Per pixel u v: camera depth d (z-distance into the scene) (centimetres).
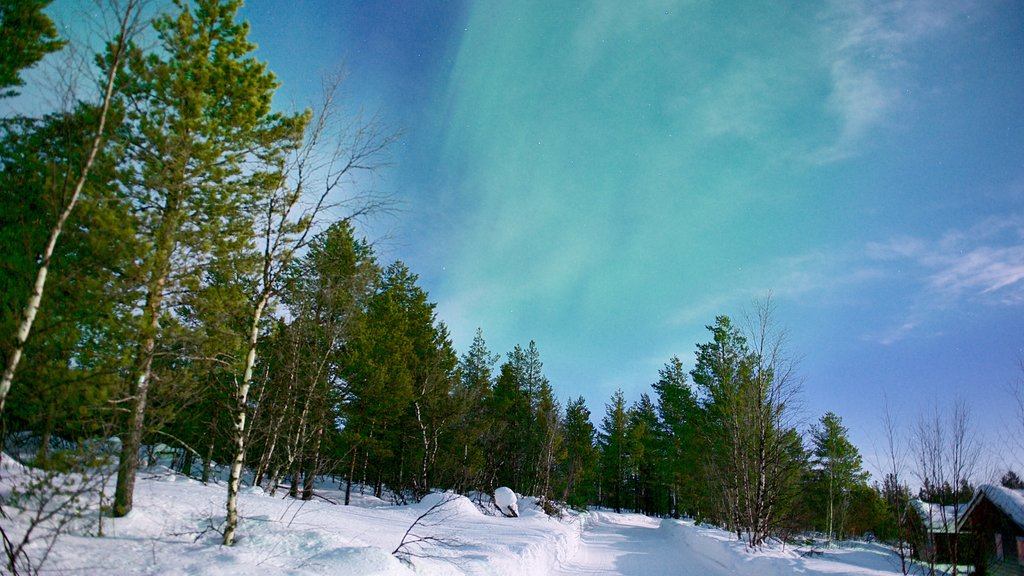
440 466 2827
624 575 1490
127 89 843
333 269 1223
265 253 898
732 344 3347
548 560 1450
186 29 973
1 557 562
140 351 800
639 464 5309
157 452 888
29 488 603
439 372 2873
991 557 1541
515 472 3925
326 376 1880
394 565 793
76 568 577
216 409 1095
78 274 705
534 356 4275
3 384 541
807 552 1719
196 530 834
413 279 3097
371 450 2450
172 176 891
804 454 2572
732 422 2438
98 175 781
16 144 702
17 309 632
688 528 2342
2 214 696
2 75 851
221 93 1027
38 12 890
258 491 1489
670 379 4441
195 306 881
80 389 672
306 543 838
